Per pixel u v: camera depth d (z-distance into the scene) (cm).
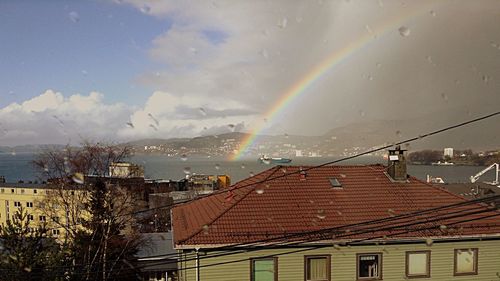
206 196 1530
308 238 1077
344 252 1107
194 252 1073
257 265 1086
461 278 1147
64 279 1258
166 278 1522
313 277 1102
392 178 1377
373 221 1038
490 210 1229
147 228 2706
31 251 1193
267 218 1154
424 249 1134
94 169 2033
